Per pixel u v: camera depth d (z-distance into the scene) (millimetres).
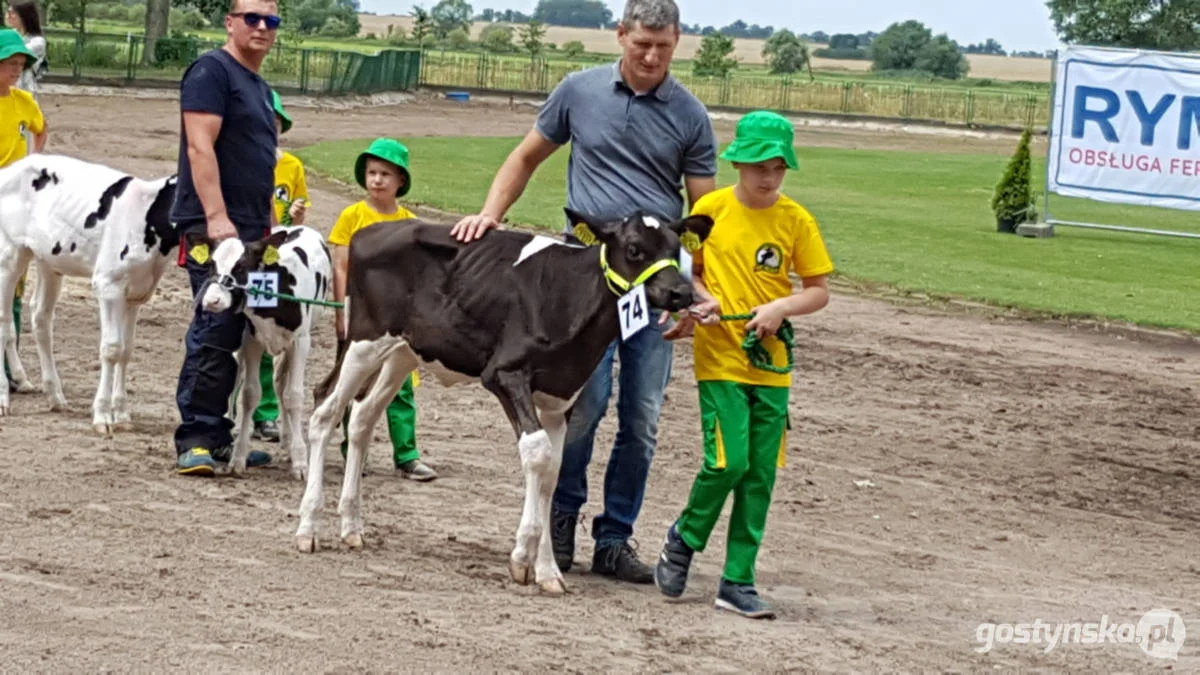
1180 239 27141
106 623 6305
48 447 9438
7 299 10367
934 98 64125
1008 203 26031
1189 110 24500
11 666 5746
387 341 7547
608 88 7605
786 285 7238
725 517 9344
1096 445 12234
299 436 9281
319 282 9234
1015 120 63938
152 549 7445
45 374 10492
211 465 9016
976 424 12648
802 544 8812
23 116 10906
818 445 11508
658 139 7586
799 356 14812
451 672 6012
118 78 45281
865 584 8094
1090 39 77500
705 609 7336
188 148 8992
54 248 10055
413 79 61250
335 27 138750
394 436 9484
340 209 22406
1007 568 8680
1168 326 17391
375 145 9273
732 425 7078
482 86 64375
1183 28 76188
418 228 7500
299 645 6188
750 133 7031
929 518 9719
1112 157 25234
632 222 6809
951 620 7543
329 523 8281
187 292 15516
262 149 9242
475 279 7270
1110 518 10180
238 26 9094
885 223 26297
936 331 16531
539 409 7352
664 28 7379
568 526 7812
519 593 7242
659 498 9586
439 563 7660
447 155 33562
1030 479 11039
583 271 7098
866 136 56031
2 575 6852
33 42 13281
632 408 7551
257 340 9172
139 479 8828
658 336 7453
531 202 24984
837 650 6828
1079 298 18875
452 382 7555
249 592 6871
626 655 6441
